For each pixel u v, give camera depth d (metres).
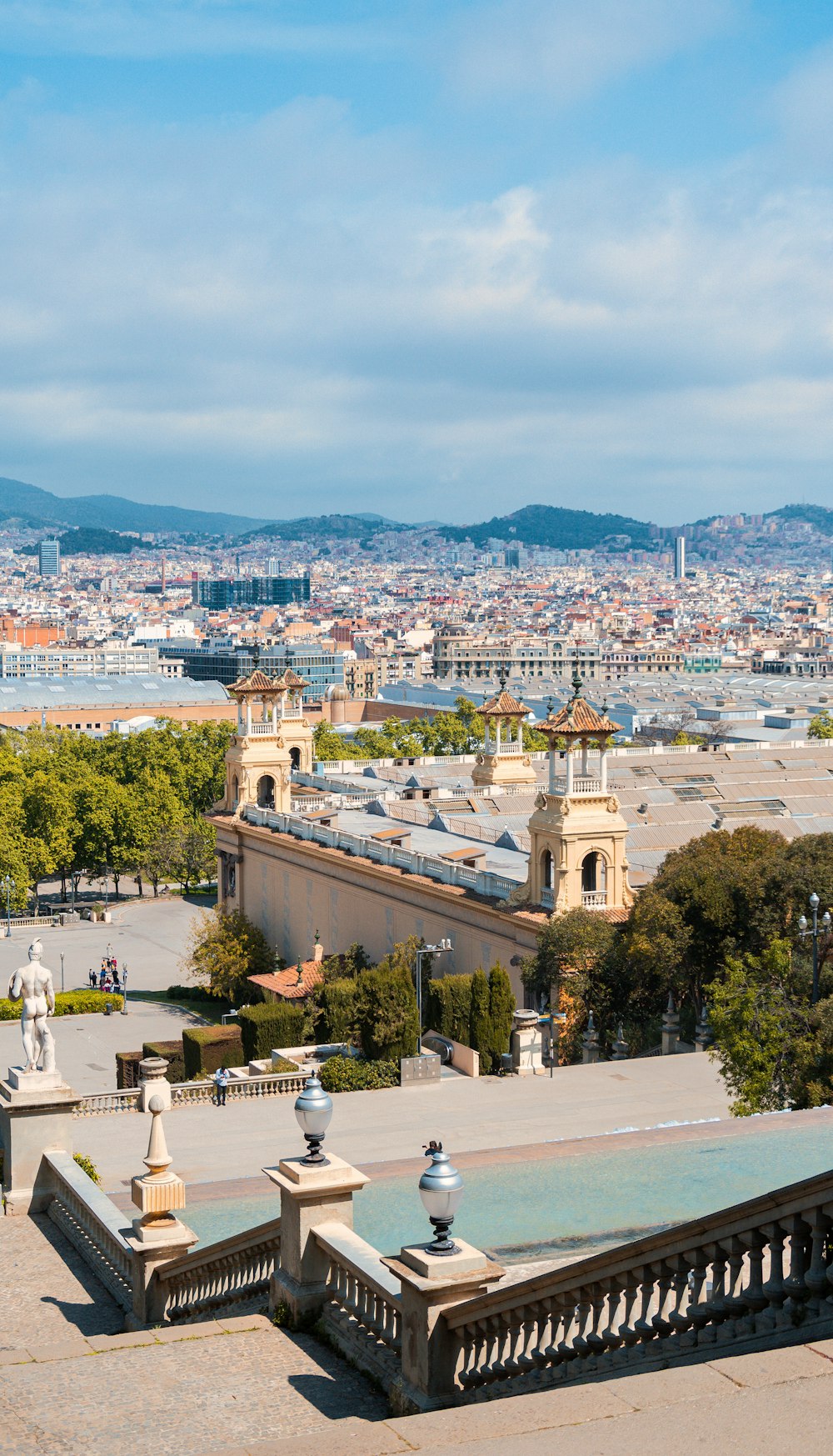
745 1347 21.17
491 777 165.12
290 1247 32.91
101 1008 155.38
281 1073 92.62
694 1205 43.38
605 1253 23.44
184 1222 48.88
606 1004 102.25
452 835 146.38
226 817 168.12
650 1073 90.50
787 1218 20.50
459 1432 17.84
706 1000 100.44
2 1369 30.95
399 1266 27.81
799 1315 20.41
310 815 155.88
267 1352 31.27
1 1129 53.47
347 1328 31.00
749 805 167.75
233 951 154.50
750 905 97.44
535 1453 16.14
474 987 97.19
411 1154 72.19
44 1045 53.25
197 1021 150.88
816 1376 17.31
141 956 189.00
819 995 83.81
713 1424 16.34
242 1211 50.28
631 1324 23.50
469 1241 40.72
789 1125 53.38
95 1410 28.55
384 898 132.75
